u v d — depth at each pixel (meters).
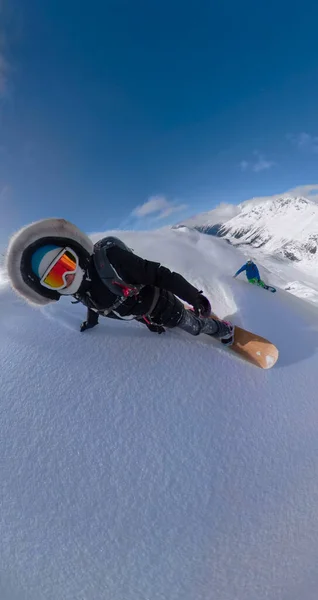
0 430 2.95
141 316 3.26
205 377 3.44
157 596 2.04
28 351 3.79
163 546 2.24
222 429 2.96
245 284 5.82
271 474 2.68
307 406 3.31
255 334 4.11
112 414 3.03
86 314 4.38
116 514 2.40
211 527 2.34
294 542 2.29
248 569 2.15
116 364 3.54
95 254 2.85
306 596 2.03
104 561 2.18
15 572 2.18
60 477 2.61
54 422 2.98
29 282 2.80
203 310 3.31
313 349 4.29
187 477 2.61
